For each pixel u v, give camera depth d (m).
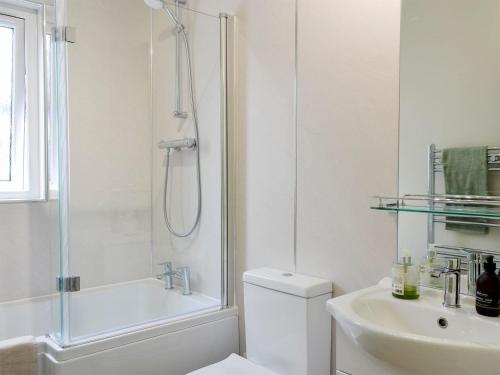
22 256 2.21
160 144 2.35
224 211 2.06
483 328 1.06
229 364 1.64
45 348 1.60
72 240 1.89
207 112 2.14
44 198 2.28
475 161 1.22
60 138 1.88
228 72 2.05
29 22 2.31
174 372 1.81
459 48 1.25
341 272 1.60
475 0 1.22
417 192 1.35
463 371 0.88
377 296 1.27
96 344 1.59
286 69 1.80
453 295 1.16
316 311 1.55
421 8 1.34
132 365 1.68
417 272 1.26
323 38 1.65
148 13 2.32
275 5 1.85
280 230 1.85
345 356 1.26
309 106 1.71
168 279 2.29
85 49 2.04
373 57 1.48
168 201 2.31
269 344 1.66
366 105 1.51
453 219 1.27
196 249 2.20
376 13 1.47
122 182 2.20
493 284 1.08
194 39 2.19
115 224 2.15
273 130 1.87
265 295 1.67
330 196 1.63
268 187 1.90
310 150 1.71
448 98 1.28
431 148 1.32
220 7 2.13
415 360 0.92
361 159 1.53
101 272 2.04
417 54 1.35
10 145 2.32
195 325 1.89
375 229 1.49
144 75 2.34
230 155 2.07
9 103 2.30
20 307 2.16
